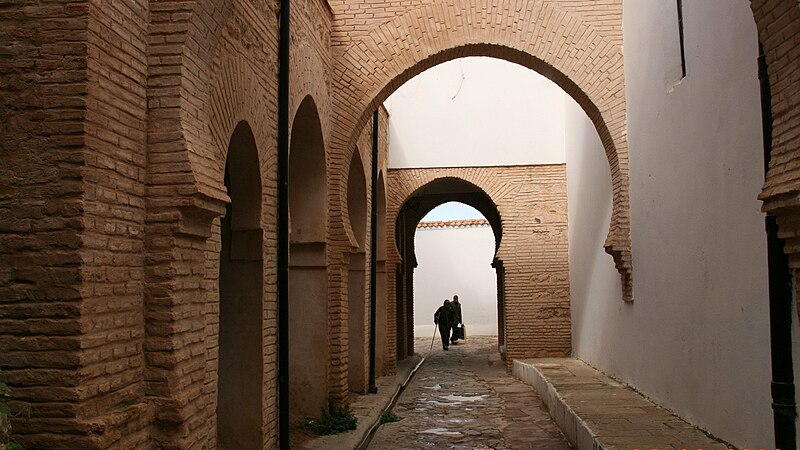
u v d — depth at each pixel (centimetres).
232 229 702
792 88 470
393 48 996
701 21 717
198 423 495
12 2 407
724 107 659
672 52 820
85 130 400
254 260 705
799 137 459
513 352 1652
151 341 461
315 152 940
